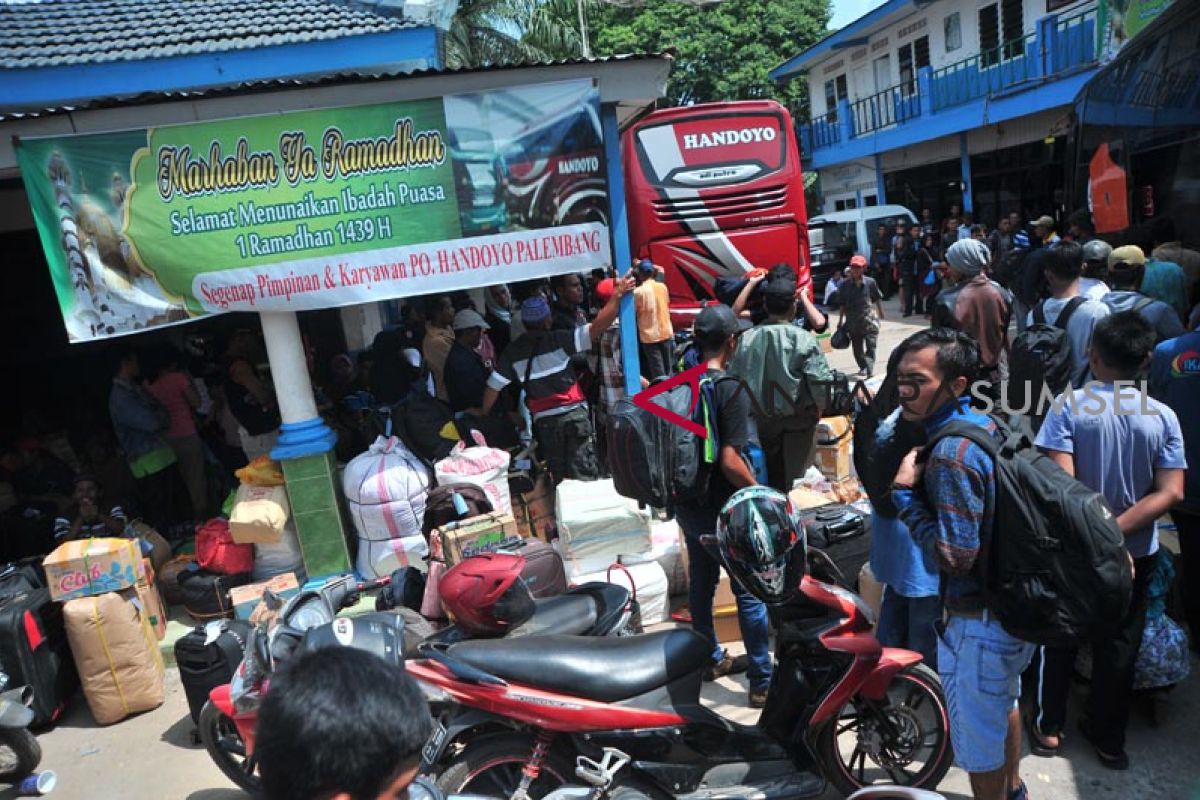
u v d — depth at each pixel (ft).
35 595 15.24
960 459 8.15
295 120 16.76
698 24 97.60
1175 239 23.72
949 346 8.64
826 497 17.26
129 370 23.43
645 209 29.91
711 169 29.96
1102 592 7.87
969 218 65.26
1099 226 29.53
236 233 16.90
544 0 58.08
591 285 37.27
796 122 104.22
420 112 17.15
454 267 17.75
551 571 13.70
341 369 29.81
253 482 18.04
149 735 14.57
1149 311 15.51
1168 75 23.35
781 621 10.25
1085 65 55.11
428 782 5.91
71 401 35.37
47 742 14.66
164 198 16.60
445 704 9.55
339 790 3.77
